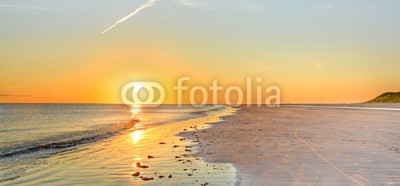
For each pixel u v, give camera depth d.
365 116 42.31
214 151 15.80
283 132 23.48
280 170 11.40
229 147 16.97
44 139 23.36
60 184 10.20
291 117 42.78
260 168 11.78
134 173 11.31
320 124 30.08
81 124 39.28
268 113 56.78
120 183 10.16
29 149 17.86
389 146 16.39
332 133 22.31
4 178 11.03
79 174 11.46
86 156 15.25
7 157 15.23
